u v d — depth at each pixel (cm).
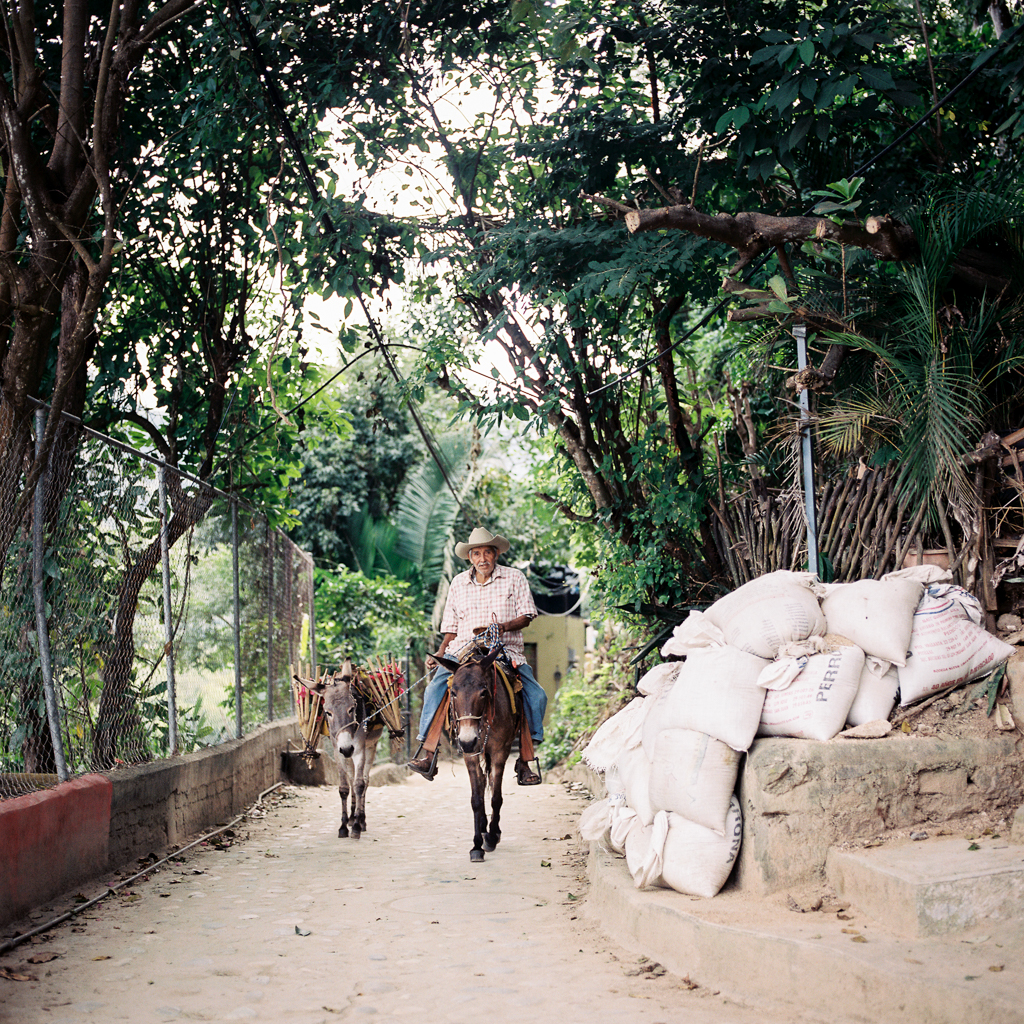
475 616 901
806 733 558
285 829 1048
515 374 1055
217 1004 464
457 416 1081
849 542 766
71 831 666
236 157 1130
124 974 507
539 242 998
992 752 554
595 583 1239
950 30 1187
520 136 1125
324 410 1408
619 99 1070
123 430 1220
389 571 2469
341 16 1084
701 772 560
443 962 530
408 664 2123
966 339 704
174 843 873
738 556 900
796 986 443
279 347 1240
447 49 1102
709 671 582
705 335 1549
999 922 451
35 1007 453
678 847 558
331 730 1003
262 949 556
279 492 1362
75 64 875
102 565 801
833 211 738
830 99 826
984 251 760
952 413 677
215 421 1196
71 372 705
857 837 535
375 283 1128
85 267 840
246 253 1173
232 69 1026
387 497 2569
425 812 1212
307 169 1085
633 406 1164
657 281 1014
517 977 501
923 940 446
